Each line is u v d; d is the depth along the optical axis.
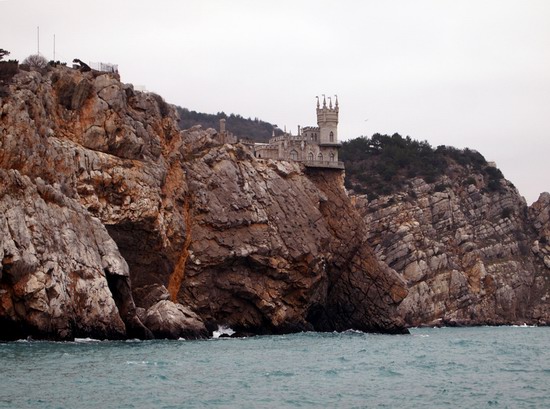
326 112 163.88
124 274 105.06
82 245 101.50
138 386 63.84
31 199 97.88
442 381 70.94
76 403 56.56
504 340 135.00
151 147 125.06
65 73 117.62
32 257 94.25
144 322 110.25
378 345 112.19
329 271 148.62
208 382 67.31
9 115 101.25
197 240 129.00
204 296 128.38
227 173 137.12
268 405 58.25
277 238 136.88
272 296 135.12
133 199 116.69
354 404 59.25
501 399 61.91
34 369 70.81
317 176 154.62
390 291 151.38
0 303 92.50
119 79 124.94
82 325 98.81
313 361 85.56
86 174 112.88
